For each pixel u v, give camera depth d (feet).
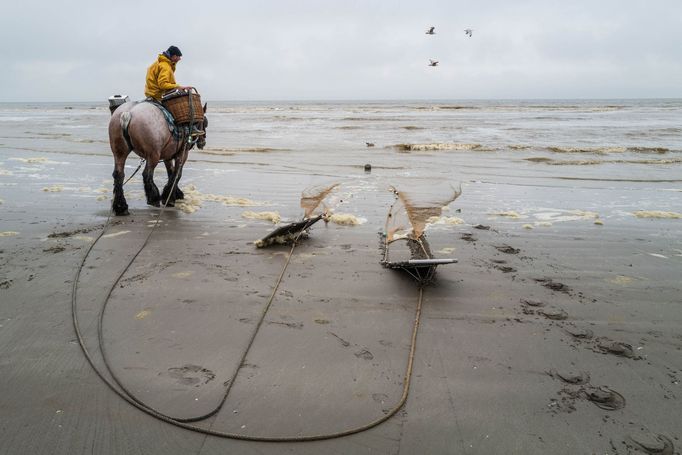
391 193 30.83
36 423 9.01
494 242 20.39
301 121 122.72
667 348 11.76
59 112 224.33
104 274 16.42
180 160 26.81
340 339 12.17
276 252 18.97
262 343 11.94
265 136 74.49
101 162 44.80
